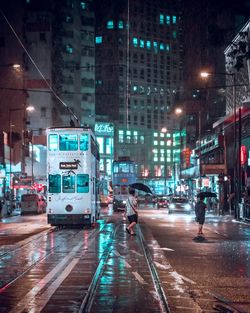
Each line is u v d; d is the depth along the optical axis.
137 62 167.88
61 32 121.69
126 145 161.50
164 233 27.98
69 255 17.94
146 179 161.50
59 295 10.88
